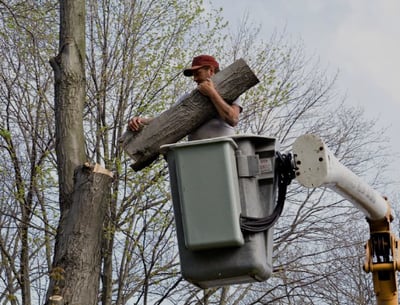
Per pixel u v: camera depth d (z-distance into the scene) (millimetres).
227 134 7660
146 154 7773
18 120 19156
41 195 18281
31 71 19766
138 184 18172
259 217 6824
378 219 9219
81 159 9273
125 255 18625
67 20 9859
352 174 8094
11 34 19188
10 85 19062
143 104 19719
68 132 9344
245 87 7656
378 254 9375
